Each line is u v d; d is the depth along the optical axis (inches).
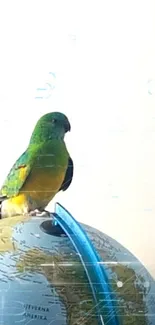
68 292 24.1
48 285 24.0
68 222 28.6
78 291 24.4
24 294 23.6
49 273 24.5
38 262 24.7
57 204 31.3
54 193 31.4
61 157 31.8
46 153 31.7
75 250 26.0
